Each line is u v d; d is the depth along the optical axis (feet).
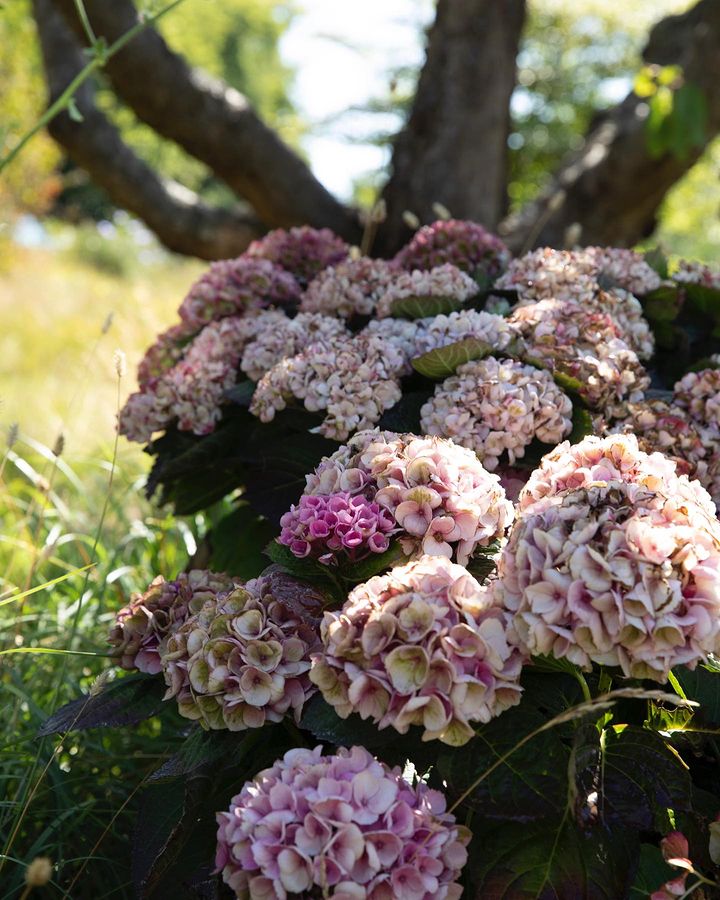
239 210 16.30
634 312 8.06
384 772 4.47
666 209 28.22
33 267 45.62
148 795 5.62
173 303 17.10
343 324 8.23
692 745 5.11
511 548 4.70
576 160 15.25
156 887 5.39
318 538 5.20
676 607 4.34
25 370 24.81
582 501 4.70
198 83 13.57
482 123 14.06
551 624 4.38
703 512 4.88
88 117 15.12
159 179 15.57
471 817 4.82
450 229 9.37
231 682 4.99
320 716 4.83
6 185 34.94
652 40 15.07
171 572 9.93
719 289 8.86
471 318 7.15
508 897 4.50
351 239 14.44
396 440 5.60
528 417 6.35
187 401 7.83
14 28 28.32
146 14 7.91
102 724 5.64
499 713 4.57
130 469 12.41
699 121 12.28
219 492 8.48
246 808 4.32
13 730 7.51
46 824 6.98
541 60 27.84
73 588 9.59
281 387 6.89
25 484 12.85
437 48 14.32
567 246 10.05
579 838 4.65
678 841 4.48
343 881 4.03
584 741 4.58
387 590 4.54
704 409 6.99
